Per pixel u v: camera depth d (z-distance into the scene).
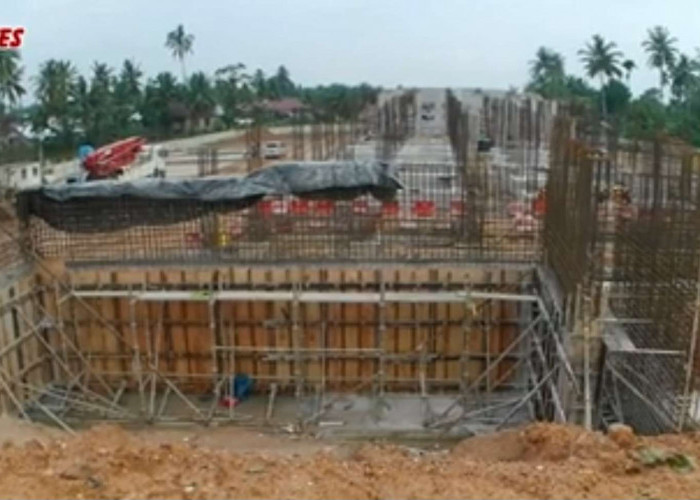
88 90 59.78
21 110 69.38
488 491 6.88
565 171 16.08
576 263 14.24
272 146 45.47
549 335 16.70
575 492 6.82
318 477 7.24
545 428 9.31
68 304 19.64
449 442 16.39
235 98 71.88
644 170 15.45
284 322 19.36
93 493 6.81
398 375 19.62
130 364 19.84
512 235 20.05
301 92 97.44
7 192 25.75
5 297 17.80
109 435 9.01
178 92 66.25
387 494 6.83
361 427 17.20
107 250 19.94
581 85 81.56
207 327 19.61
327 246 19.80
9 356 17.75
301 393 18.72
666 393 12.18
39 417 17.66
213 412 17.98
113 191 19.14
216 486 6.98
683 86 69.19
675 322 11.89
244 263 19.42
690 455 7.77
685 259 11.57
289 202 19.95
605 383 13.81
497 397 18.70
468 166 23.92
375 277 19.36
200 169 35.12
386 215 20.08
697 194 11.24
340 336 19.56
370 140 46.06
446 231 20.03
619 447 8.27
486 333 19.16
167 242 19.92
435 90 60.22
